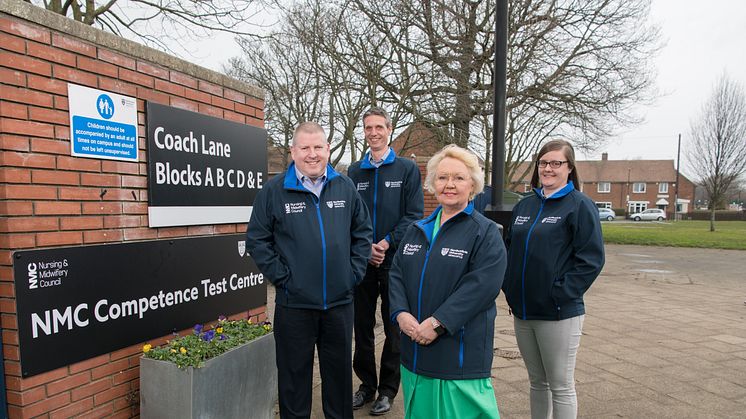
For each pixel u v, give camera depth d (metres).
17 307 2.00
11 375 2.04
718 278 10.11
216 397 2.40
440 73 10.46
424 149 12.98
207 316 3.08
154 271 2.67
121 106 2.49
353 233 2.79
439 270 2.07
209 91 3.14
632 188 64.81
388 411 3.21
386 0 10.12
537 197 2.68
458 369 2.00
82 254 2.27
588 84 12.77
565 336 2.45
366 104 11.39
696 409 3.31
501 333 5.36
